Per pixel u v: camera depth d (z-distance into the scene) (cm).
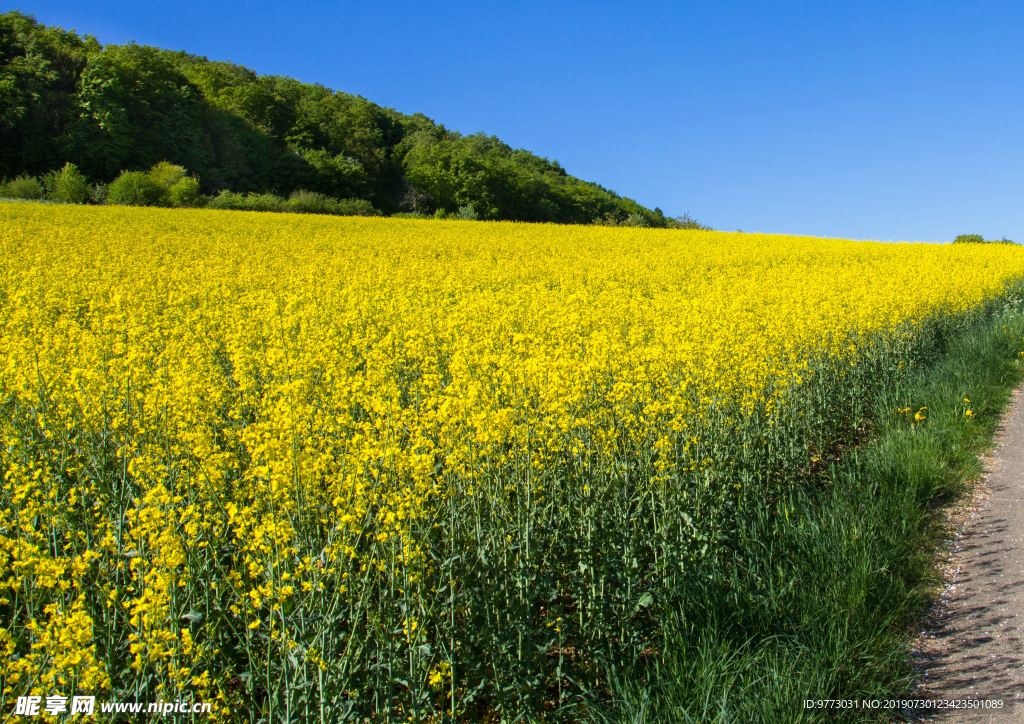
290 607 288
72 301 1072
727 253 2658
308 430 400
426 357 714
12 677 234
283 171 6919
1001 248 3158
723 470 534
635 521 420
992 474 658
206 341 807
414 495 324
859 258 2566
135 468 379
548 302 1209
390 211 7244
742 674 349
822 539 484
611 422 476
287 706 267
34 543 329
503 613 338
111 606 303
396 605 317
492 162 7794
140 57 6719
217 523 358
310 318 945
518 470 414
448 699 334
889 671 372
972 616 427
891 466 642
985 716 336
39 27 6669
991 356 1067
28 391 462
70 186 4641
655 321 953
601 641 373
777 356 787
